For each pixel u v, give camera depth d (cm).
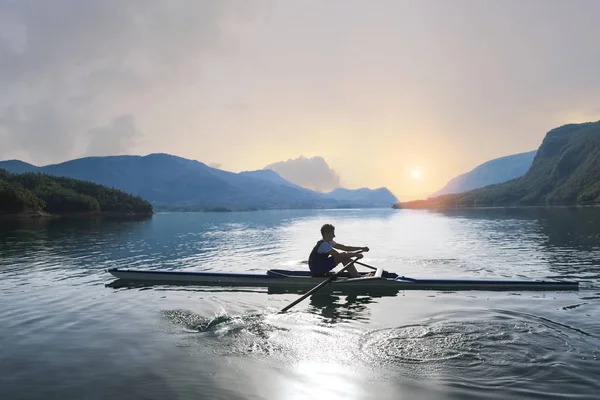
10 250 2100
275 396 464
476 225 4103
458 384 482
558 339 629
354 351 597
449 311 819
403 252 1898
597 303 874
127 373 532
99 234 3391
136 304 922
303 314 817
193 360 573
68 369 548
